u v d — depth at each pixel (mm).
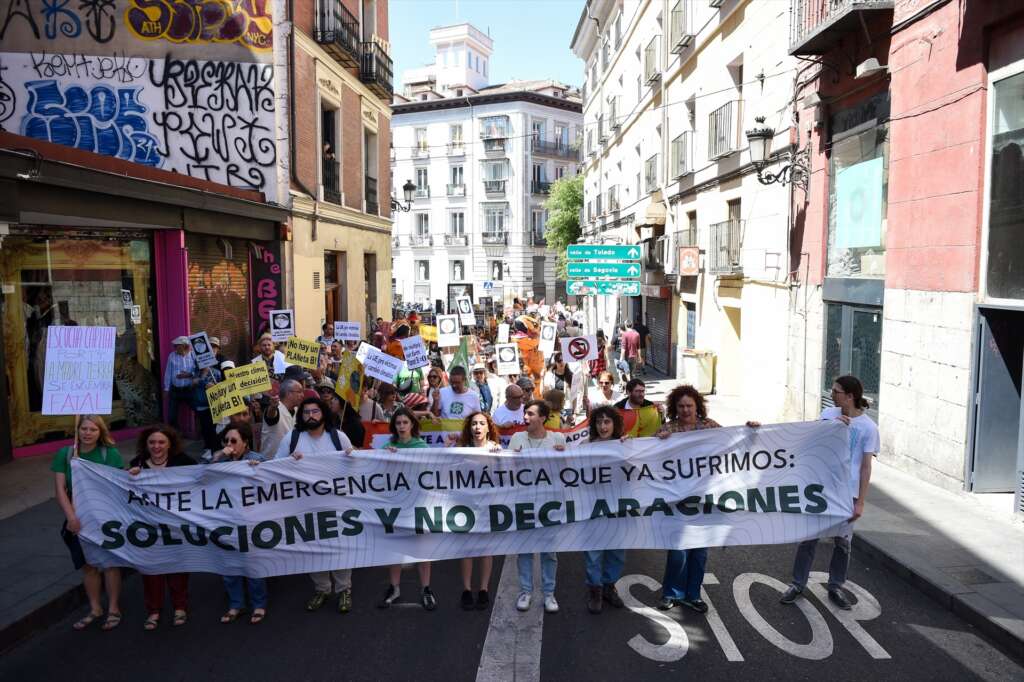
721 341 18250
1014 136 8031
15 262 11031
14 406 11070
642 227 25844
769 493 6109
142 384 12227
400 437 6375
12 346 11031
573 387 13078
